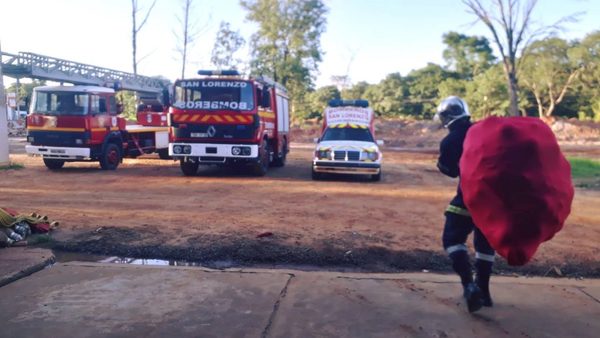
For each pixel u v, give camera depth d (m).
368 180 14.69
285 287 5.07
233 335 3.98
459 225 4.58
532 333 4.12
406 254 6.44
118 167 17.41
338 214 9.02
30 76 25.48
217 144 14.16
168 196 10.73
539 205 3.71
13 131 38.94
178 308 4.49
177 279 5.27
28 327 4.07
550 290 5.15
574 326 4.26
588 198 11.44
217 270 5.62
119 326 4.11
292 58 45.47
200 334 3.99
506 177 3.76
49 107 15.30
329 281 5.28
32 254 5.96
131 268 5.62
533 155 3.81
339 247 6.65
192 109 14.05
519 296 4.95
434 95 59.47
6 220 6.70
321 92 53.66
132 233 7.21
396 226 8.09
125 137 17.67
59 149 15.23
